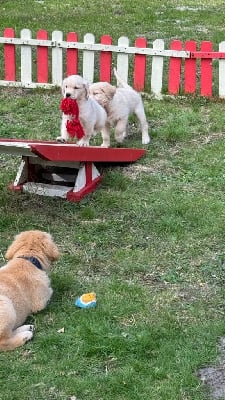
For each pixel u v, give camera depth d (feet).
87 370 14.48
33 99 34.73
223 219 21.81
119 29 48.47
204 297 17.56
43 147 20.88
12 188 23.88
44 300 16.44
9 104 33.68
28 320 16.21
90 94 26.61
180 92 34.86
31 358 14.85
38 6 57.77
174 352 14.98
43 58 36.78
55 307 16.80
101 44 35.73
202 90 34.50
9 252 16.99
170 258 19.60
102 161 24.54
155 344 15.25
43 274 16.57
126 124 27.94
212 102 33.83
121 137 28.07
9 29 37.01
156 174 25.57
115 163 26.25
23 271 16.19
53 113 32.40
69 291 17.65
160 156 27.30
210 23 50.78
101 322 16.10
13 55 37.04
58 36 36.37
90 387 13.91
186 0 61.00
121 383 13.98
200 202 23.00
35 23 50.19
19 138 29.12
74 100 24.63
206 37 46.14
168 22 51.16
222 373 14.42
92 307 16.76
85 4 58.75
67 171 25.12
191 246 20.29
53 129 30.25
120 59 35.78
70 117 24.99
